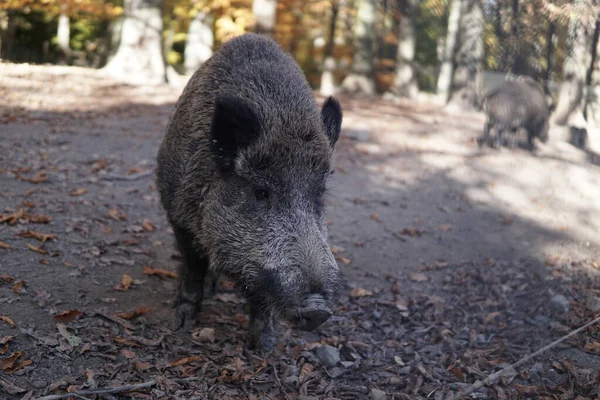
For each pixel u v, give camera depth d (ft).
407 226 8.81
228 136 4.05
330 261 3.84
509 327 5.65
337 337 5.36
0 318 4.41
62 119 12.26
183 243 4.87
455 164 12.43
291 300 3.67
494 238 8.47
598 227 9.11
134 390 3.98
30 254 5.65
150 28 20.03
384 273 7.08
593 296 6.10
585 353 4.92
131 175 8.99
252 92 4.36
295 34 26.17
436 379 4.70
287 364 4.78
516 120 9.75
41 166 8.59
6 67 17.62
